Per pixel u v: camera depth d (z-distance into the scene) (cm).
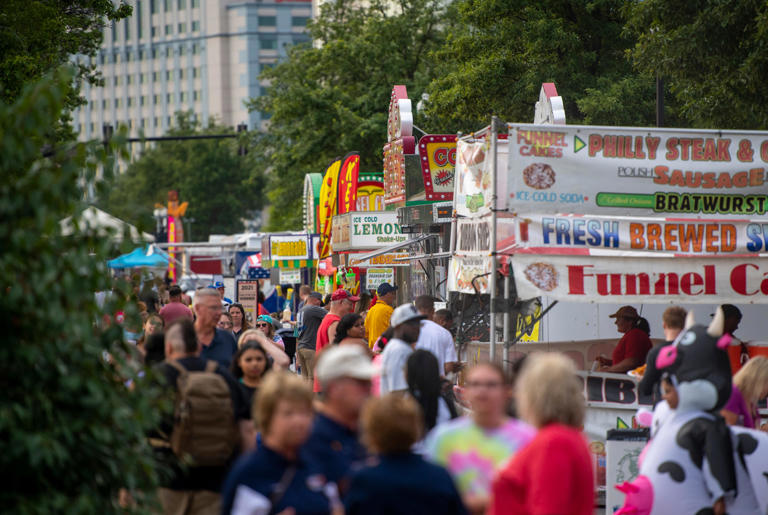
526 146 2859
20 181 1466
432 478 1392
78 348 1491
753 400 2258
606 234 2853
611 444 2716
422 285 5278
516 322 3716
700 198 2950
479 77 8500
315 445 1551
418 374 2327
